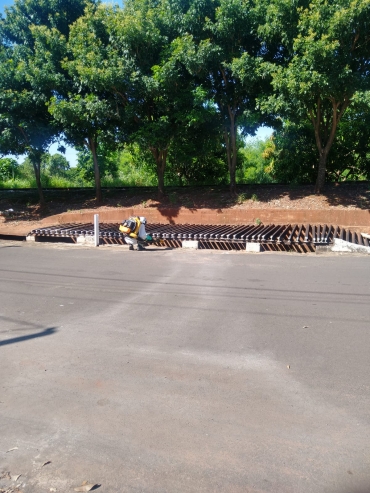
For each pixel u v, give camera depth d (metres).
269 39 16.17
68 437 3.36
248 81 15.84
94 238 14.66
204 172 23.70
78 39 17.44
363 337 5.43
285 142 19.92
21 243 15.41
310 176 20.70
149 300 7.38
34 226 19.03
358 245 12.46
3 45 20.41
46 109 19.06
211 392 4.04
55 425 3.53
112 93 17.39
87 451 3.18
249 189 19.84
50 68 17.98
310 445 3.19
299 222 16.69
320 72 14.25
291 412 3.65
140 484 2.82
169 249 13.73
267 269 10.08
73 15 19.81
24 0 19.69
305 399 3.87
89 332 5.77
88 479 2.88
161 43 16.98
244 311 6.64
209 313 6.57
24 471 2.97
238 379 4.30
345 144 19.59
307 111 15.74
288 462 3.01
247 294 7.66
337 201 17.06
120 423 3.54
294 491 2.72
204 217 17.95
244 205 18.12
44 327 6.01
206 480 2.84
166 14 17.09
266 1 15.88
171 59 15.98
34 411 3.75
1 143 19.12
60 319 6.37
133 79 16.31
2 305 7.15
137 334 5.66
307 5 14.73
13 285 8.62
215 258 11.82
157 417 3.62
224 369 4.54
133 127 18.36
